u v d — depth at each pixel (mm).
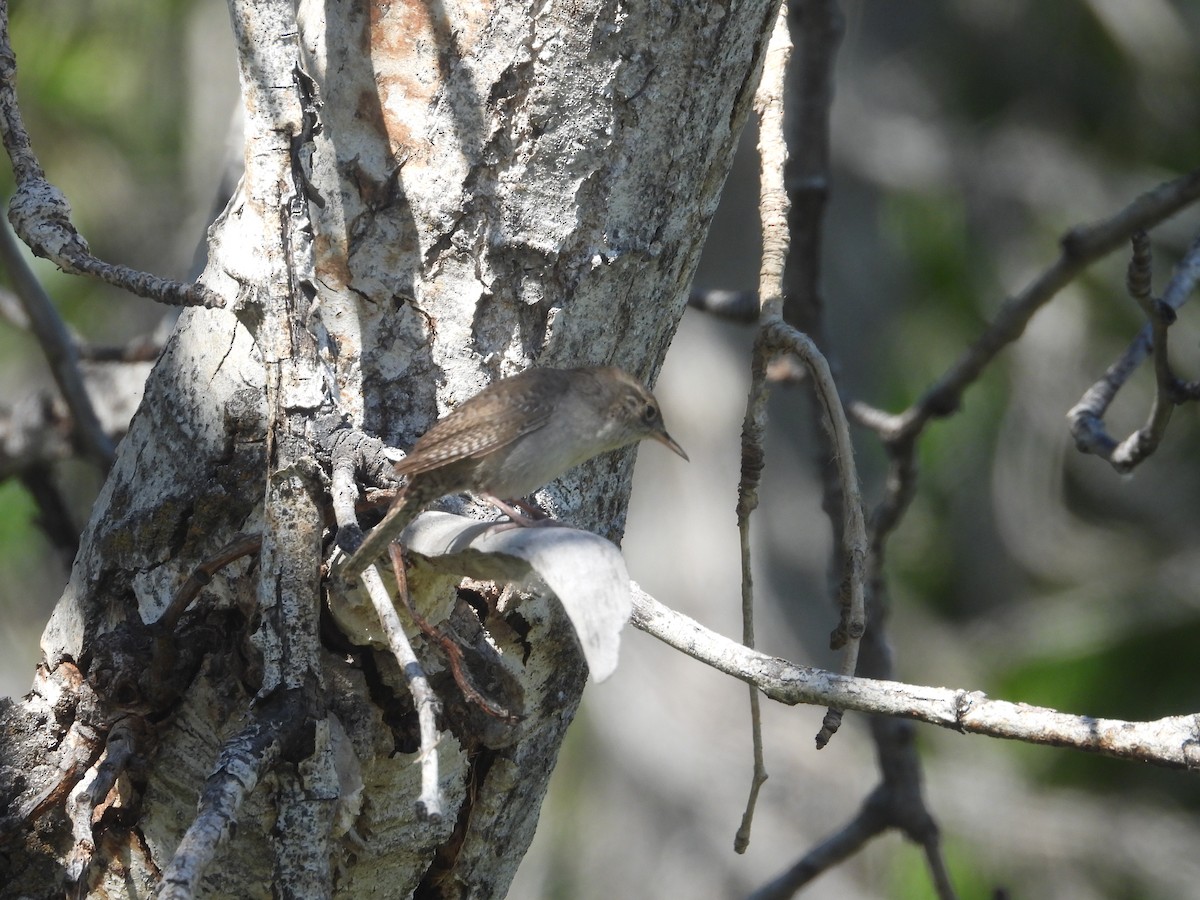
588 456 7191
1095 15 20703
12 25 18578
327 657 6406
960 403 11234
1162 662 20656
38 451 12672
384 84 6621
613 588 5203
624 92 6668
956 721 5812
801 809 18016
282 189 6324
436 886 7164
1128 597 21250
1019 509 21438
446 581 6188
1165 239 21016
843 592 6367
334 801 6062
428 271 6703
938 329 20500
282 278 6262
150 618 6805
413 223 6672
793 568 18484
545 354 6902
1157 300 8453
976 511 21734
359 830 6734
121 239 19359
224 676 6641
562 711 7156
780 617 18266
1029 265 20781
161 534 6809
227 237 6891
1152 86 20875
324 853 6039
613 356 7133
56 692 6938
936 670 20969
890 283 20453
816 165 11766
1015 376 21359
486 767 7031
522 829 7312
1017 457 21500
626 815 18406
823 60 11586
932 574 21781
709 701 18484
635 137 6742
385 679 6492
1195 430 22562
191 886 5117
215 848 5332
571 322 6895
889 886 18375
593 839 18406
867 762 18344
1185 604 21016
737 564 18359
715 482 18594
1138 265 8289
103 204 19172
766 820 18016
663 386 19016
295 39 6332
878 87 20984
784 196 7320
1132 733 5559
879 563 11680
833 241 20172
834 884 18109
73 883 6422
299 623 6094
